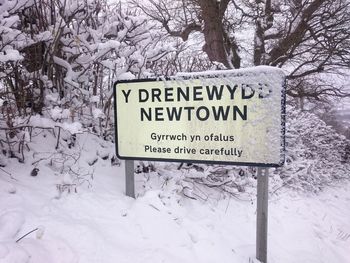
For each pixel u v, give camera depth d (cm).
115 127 307
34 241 216
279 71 245
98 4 388
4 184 262
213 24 879
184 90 276
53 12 351
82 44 342
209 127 270
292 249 363
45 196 272
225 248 287
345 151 1033
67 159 328
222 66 514
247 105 255
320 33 934
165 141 288
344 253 407
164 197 330
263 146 253
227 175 442
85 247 228
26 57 331
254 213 405
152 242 263
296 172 628
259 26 954
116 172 362
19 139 302
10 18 269
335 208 619
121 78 321
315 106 1268
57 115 281
